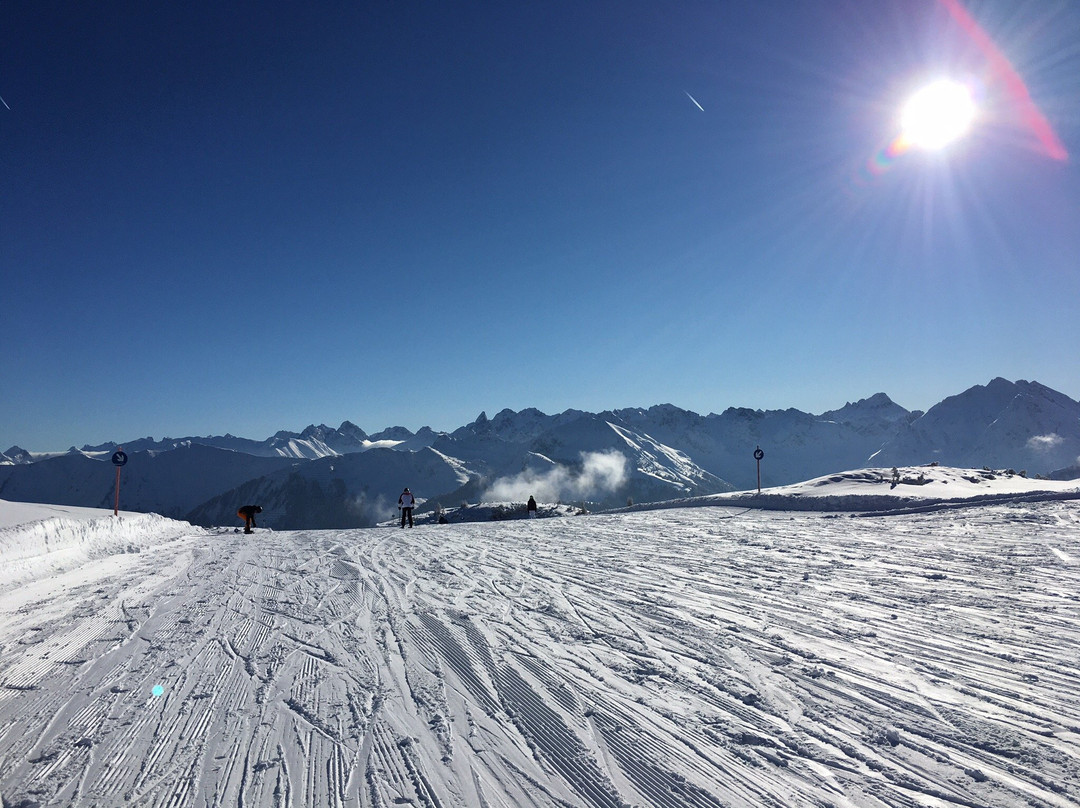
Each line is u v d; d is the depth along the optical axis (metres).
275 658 6.84
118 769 4.41
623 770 4.14
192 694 5.82
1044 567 9.27
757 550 12.80
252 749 4.66
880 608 7.64
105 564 14.22
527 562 12.91
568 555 13.69
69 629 8.30
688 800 3.74
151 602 9.91
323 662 6.66
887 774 3.89
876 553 11.46
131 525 18.09
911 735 4.37
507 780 4.10
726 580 9.84
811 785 3.82
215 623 8.48
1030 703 4.73
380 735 4.84
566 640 7.07
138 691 5.94
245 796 3.98
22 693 5.98
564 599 9.13
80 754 4.66
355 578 11.84
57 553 12.93
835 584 9.09
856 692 5.15
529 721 4.99
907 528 14.66
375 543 18.23
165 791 4.09
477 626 7.84
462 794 3.93
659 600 8.72
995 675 5.32
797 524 17.45
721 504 25.39
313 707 5.43
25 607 9.66
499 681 5.89
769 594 8.70
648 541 15.46
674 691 5.42
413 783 4.09
